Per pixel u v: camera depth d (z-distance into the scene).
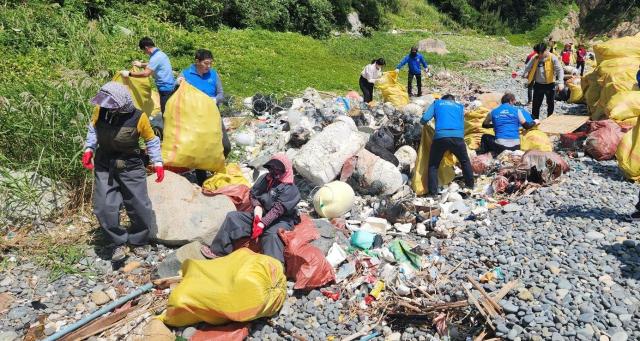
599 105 10.73
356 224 6.36
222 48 15.80
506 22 40.50
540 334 4.18
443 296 4.89
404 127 8.21
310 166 6.91
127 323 4.63
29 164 6.23
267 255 5.10
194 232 5.64
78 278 5.24
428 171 7.07
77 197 6.26
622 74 10.27
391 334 4.64
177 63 13.18
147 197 5.40
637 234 5.63
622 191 7.03
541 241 5.59
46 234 5.80
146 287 5.05
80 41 11.81
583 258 5.17
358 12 29.16
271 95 10.60
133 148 5.16
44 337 4.47
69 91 7.04
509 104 8.43
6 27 11.84
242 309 4.37
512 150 8.21
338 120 8.20
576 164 8.24
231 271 4.51
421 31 31.28
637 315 4.29
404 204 6.46
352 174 7.09
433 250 5.71
